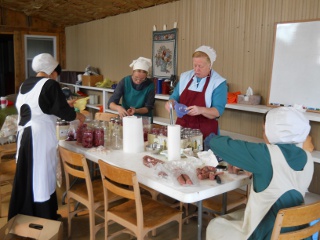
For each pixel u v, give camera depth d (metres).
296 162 1.72
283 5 3.32
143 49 5.29
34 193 2.55
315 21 3.03
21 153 2.53
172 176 1.89
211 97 2.73
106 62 6.35
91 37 6.77
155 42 4.97
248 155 1.74
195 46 4.32
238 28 3.78
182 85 2.89
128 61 5.69
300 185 1.74
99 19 6.42
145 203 2.41
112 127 2.82
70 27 7.53
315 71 3.06
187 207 2.98
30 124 2.53
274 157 1.71
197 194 1.75
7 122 3.54
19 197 2.55
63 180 3.38
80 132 2.73
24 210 2.57
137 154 2.44
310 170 1.76
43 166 2.55
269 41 3.47
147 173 2.03
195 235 2.82
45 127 2.55
